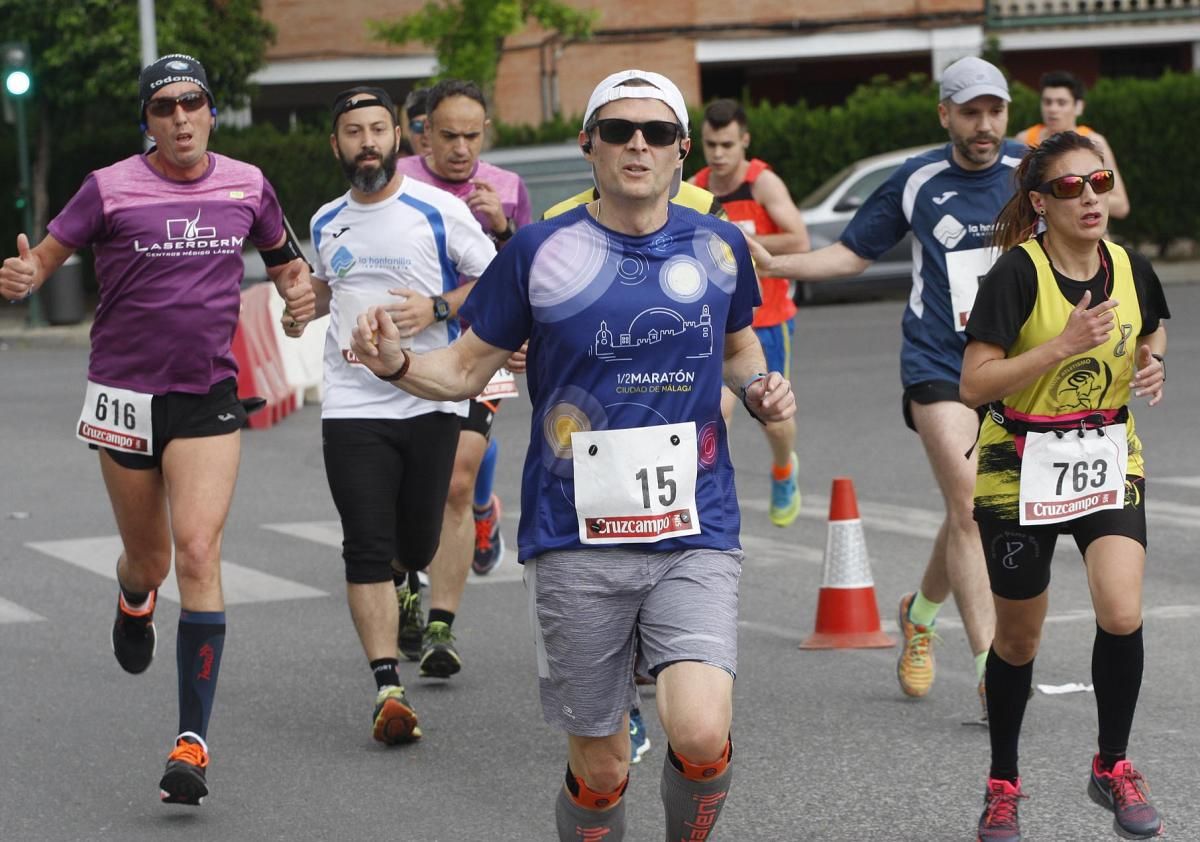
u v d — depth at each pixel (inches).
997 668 243.6
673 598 203.5
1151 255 1445.6
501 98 1581.0
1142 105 1370.6
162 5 1269.7
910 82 1428.4
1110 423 239.3
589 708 207.9
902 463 598.2
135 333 279.6
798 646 370.3
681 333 206.1
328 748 303.3
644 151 202.1
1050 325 236.5
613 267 205.9
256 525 522.3
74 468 631.8
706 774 197.0
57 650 377.4
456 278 325.1
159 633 395.5
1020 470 239.0
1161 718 306.3
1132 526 237.8
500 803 271.3
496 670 355.9
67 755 301.0
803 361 892.6
